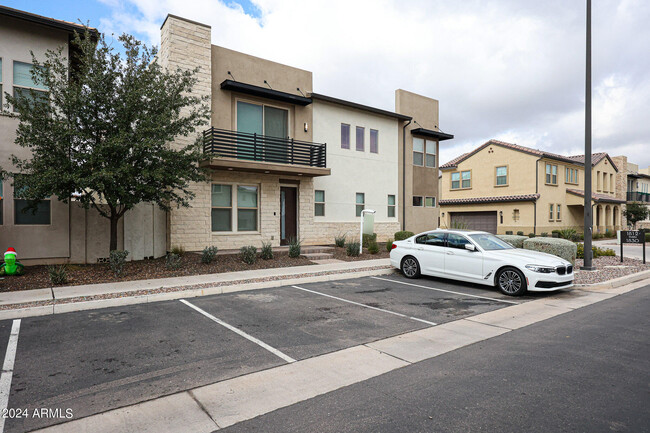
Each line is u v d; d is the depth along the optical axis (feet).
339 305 25.73
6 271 31.71
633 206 124.67
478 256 31.27
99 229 39.40
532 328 20.76
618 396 12.75
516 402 12.32
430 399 12.56
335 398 12.68
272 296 28.35
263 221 50.62
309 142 54.60
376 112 62.64
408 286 32.55
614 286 33.88
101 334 19.26
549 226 96.17
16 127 35.60
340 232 58.75
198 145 36.78
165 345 17.76
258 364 15.60
